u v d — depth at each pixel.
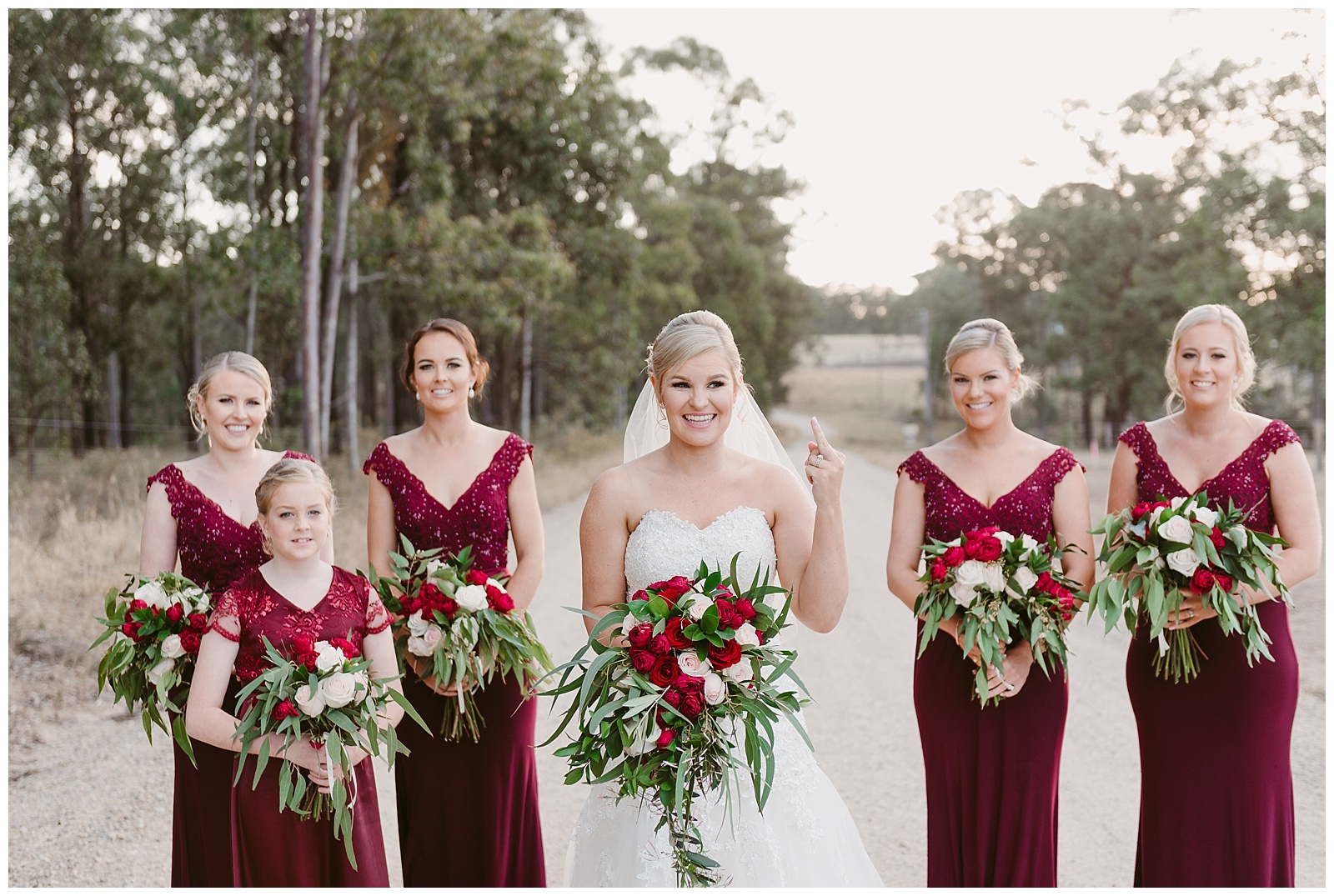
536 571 3.82
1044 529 3.50
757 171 45.94
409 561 3.61
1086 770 5.01
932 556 3.33
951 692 3.46
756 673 2.73
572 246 24.19
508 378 27.03
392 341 26.88
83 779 4.96
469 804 3.57
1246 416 3.54
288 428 23.19
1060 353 42.47
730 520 3.08
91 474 15.56
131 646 3.19
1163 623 3.10
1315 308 25.98
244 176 23.16
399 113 16.02
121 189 25.31
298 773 2.91
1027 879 3.37
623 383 27.25
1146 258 38.75
